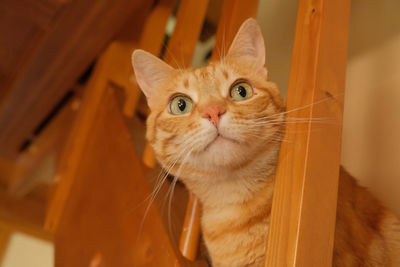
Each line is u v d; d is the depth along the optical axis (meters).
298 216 0.30
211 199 0.40
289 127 0.33
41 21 0.68
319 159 0.31
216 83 0.40
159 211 0.39
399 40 0.58
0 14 0.71
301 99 0.33
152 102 0.42
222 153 0.37
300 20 0.35
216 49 0.43
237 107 0.38
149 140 0.42
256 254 0.37
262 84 0.40
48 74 0.77
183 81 0.41
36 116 0.93
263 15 0.73
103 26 0.63
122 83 0.60
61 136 0.92
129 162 0.44
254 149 0.38
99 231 0.44
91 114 0.58
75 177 0.53
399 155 0.55
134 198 0.41
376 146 0.57
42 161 1.10
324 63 0.33
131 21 0.63
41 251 1.31
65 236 0.50
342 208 0.38
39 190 1.22
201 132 0.37
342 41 0.34
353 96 0.61
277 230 0.31
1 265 1.23
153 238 0.37
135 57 0.42
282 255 0.30
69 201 0.52
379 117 0.58
